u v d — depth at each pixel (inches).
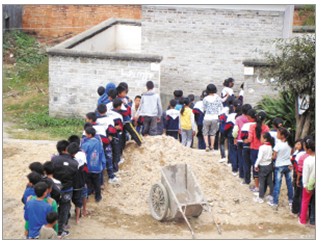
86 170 446.9
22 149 578.9
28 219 388.5
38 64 960.9
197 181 466.9
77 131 713.6
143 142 536.4
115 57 740.7
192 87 836.0
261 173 491.5
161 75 838.5
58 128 728.3
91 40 861.8
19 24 1042.1
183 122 593.9
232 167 536.4
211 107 586.6
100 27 892.6
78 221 455.8
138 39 953.5
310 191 455.5
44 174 408.2
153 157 524.1
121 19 951.0
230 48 817.5
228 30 812.0
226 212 481.1
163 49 831.1
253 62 693.3
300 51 571.2
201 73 830.5
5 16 999.0
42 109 802.8
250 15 802.2
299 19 995.9
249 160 515.2
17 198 486.0
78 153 443.2
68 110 769.6
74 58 754.2
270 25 802.2
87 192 475.2
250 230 455.2
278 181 488.1
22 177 517.0
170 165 470.6
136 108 593.0
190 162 526.6
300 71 575.5
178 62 831.7
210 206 484.1
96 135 474.3
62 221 426.3
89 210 474.0
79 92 762.2
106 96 548.4
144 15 824.3
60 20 1042.7
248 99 703.7
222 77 828.0
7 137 665.0
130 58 738.2
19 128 719.1
